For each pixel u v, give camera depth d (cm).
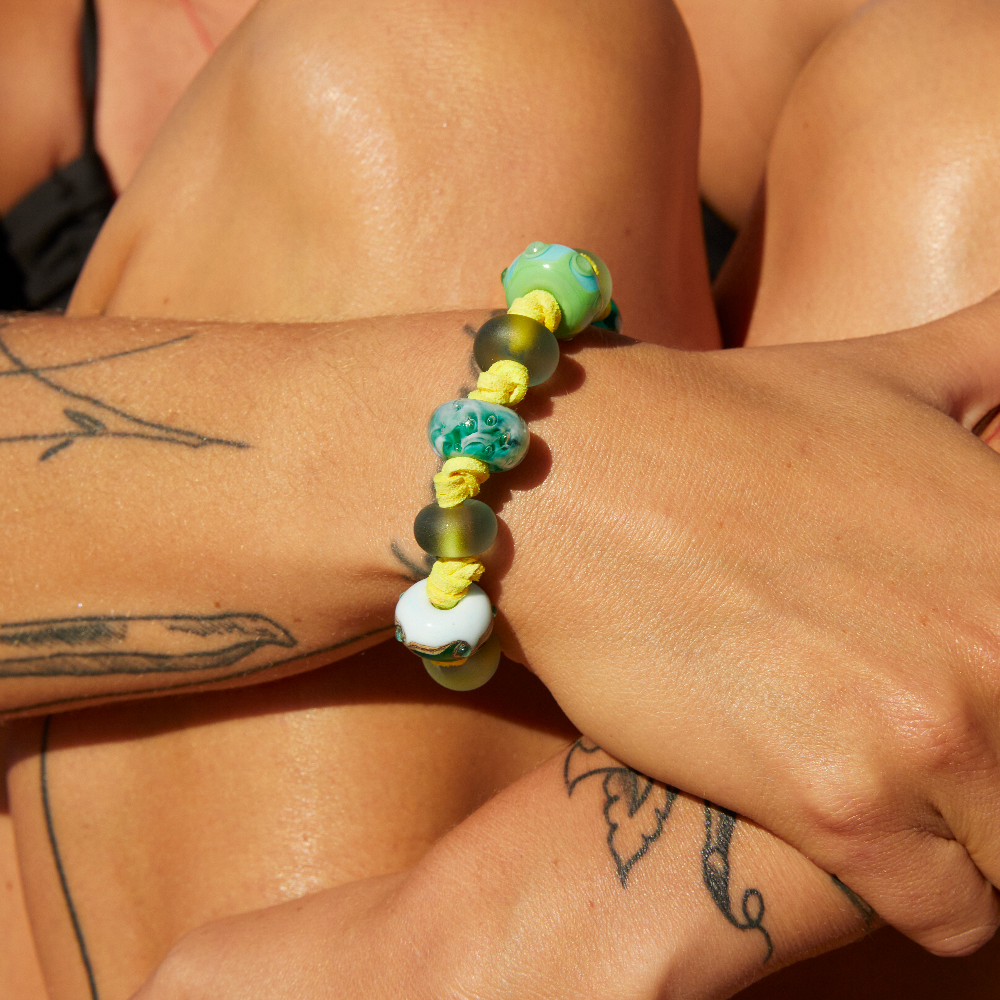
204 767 37
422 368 33
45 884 38
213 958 33
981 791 30
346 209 36
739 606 31
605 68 37
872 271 40
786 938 32
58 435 33
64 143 50
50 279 49
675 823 32
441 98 36
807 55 46
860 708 30
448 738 37
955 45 40
